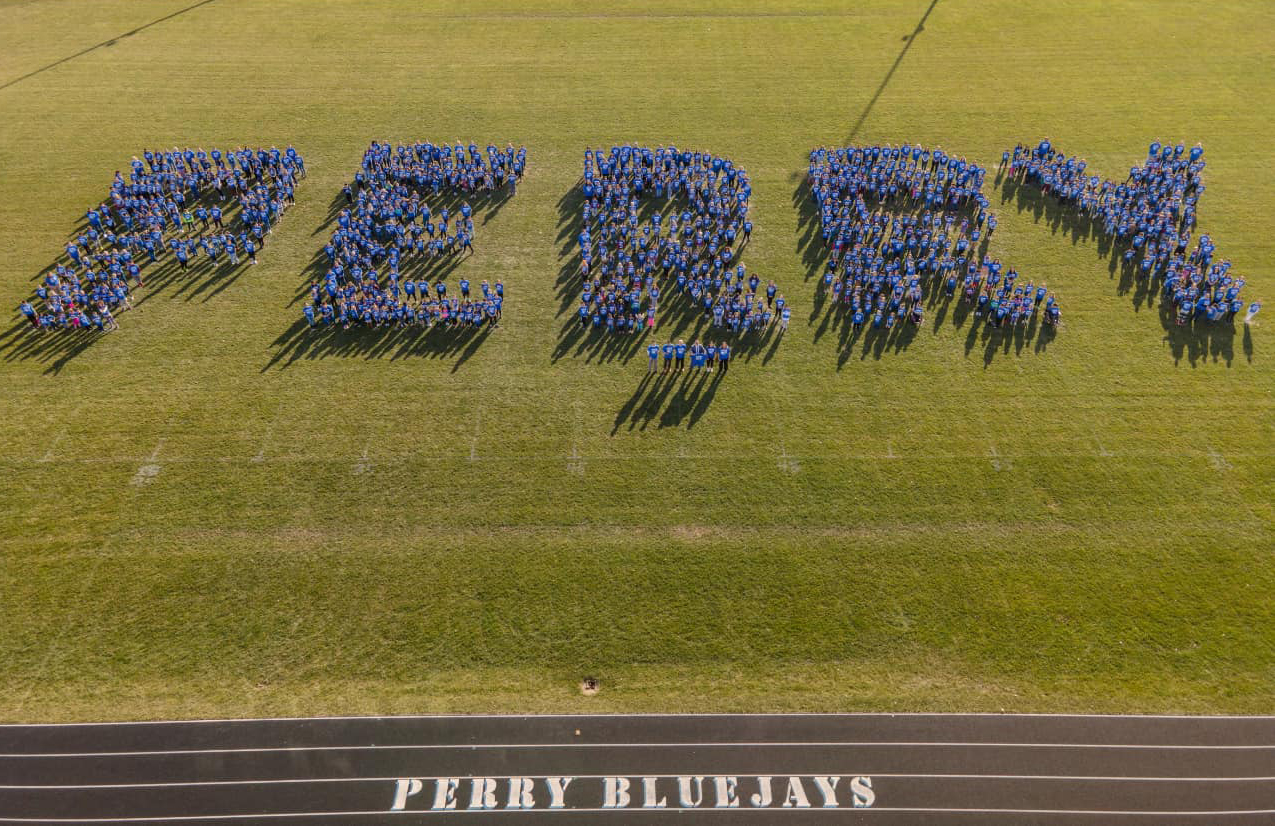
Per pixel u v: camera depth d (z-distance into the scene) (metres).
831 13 67.12
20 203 43.94
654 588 27.12
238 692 24.28
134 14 66.75
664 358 34.81
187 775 22.47
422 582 27.20
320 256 41.06
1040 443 31.95
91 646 25.31
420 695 24.28
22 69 57.91
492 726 23.61
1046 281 39.62
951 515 29.42
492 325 37.28
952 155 48.84
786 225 43.38
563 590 27.03
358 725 23.58
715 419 32.94
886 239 41.47
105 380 34.12
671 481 30.52
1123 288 39.22
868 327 37.22
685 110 53.88
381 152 46.53
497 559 27.91
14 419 32.38
